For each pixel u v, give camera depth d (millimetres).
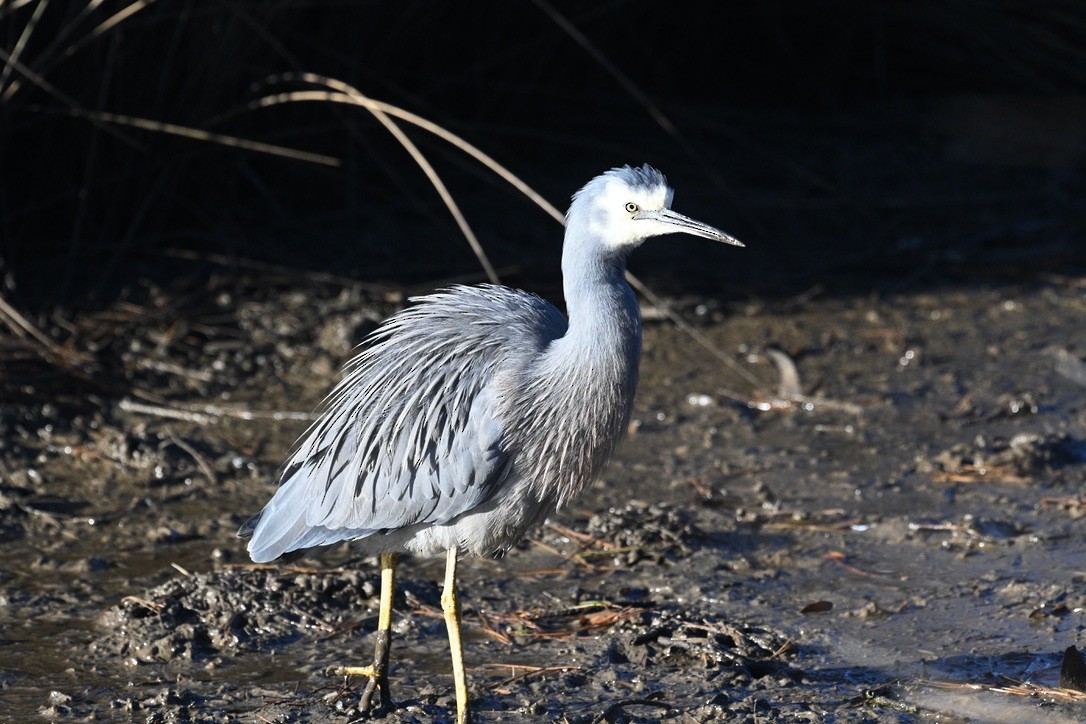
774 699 7285
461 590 8844
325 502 7500
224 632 8117
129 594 8711
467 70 17828
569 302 7461
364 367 7816
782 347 13609
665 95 20500
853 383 12727
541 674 7648
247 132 15320
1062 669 7316
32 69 13234
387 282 14469
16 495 10156
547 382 7297
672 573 9031
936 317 14508
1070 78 21406
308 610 8461
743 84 22219
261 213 16109
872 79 22516
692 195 17812
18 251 14250
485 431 7258
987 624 8172
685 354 13531
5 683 7562
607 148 18125
